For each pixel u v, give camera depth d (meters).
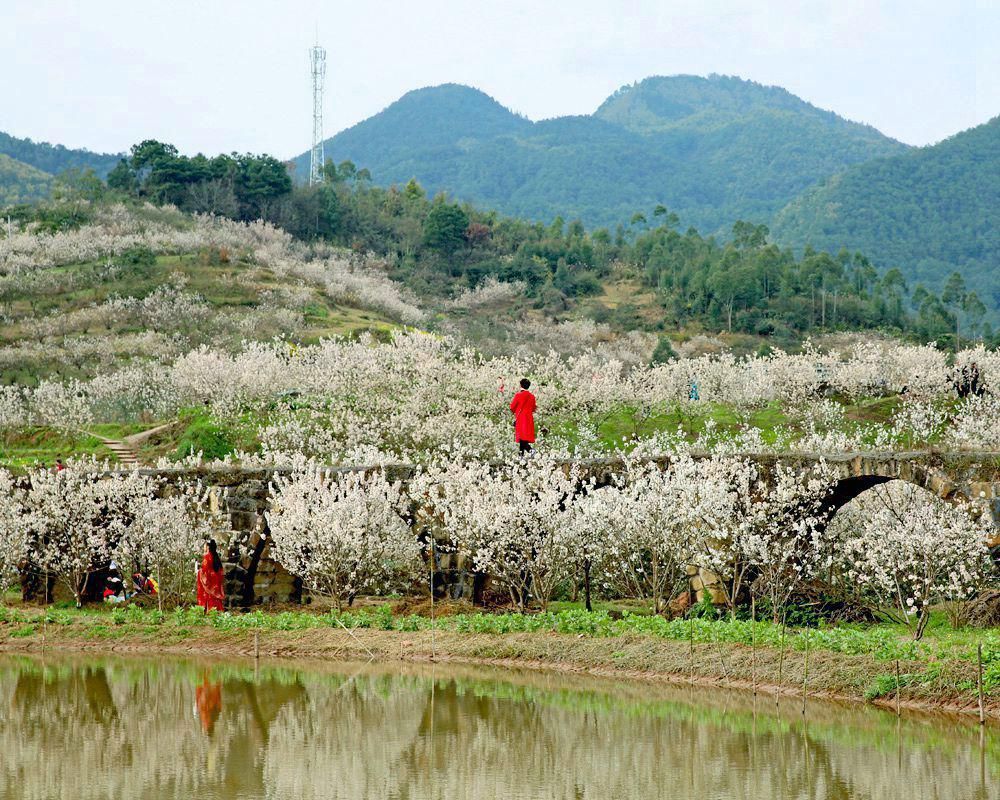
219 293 119.12
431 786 20.45
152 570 37.31
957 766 20.67
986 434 44.81
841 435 46.19
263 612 36.34
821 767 20.89
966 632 28.50
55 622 35.53
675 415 60.66
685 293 166.12
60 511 37.28
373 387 54.50
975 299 166.00
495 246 193.62
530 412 36.53
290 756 22.56
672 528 31.86
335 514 33.84
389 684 28.38
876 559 29.67
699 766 21.28
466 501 33.59
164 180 176.25
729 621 30.48
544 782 20.56
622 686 27.72
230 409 56.00
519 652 30.53
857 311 153.62
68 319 105.75
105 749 23.20
